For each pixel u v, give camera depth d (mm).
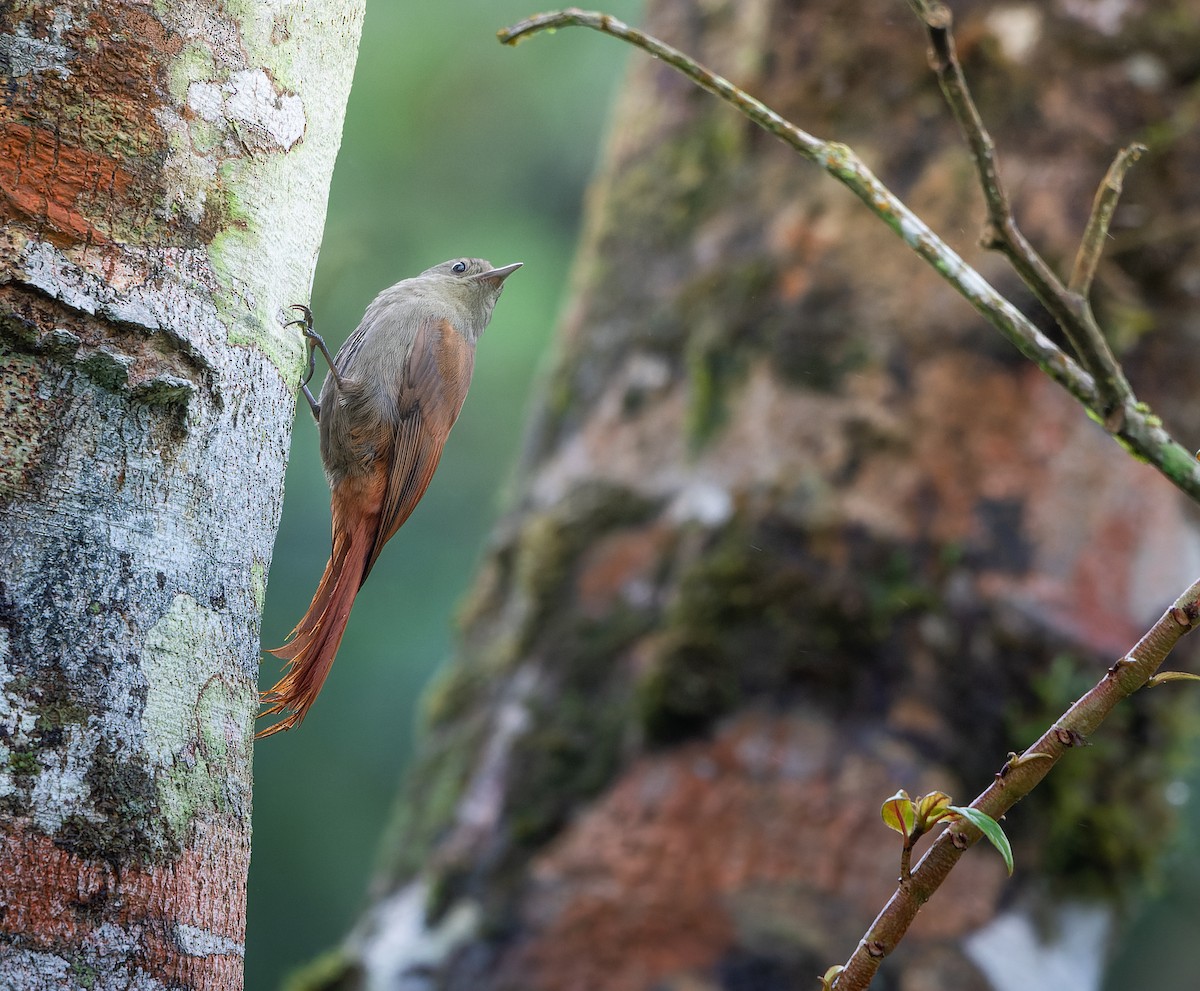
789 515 8141
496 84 14789
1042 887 7773
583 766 8383
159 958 3502
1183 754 8172
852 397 8305
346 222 14422
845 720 7848
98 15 3848
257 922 13727
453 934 8281
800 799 7707
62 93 3773
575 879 8031
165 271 3861
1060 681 7824
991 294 3471
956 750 7754
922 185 8547
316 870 13789
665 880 7789
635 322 9398
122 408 3719
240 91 4133
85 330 3684
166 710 3664
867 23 8852
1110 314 8258
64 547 3572
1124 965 13766
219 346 3941
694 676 8016
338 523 7402
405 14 14766
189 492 3832
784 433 8383
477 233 14570
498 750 8734
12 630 3473
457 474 14320
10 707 3424
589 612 8781
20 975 3285
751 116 3576
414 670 13922
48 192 3719
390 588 14227
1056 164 8383
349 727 13977
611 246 9805
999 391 8172
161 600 3713
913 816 3381
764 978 7461
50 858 3389
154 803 3578
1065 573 7984
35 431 3594
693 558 8328
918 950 7469
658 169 9703
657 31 10016
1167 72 8414
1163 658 3379
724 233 9148
